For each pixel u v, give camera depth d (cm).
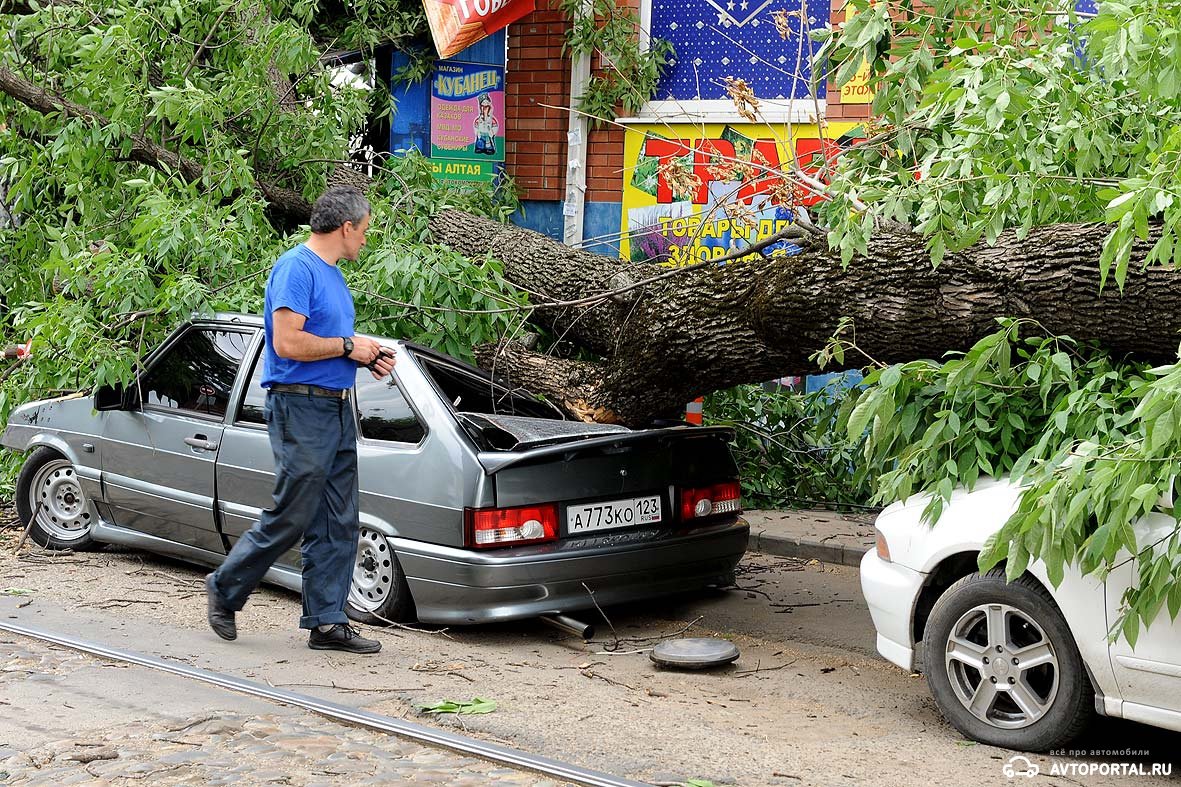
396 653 717
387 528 767
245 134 1157
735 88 999
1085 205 691
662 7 1426
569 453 746
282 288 682
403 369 793
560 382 988
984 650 579
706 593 912
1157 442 471
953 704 589
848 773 531
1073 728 555
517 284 1085
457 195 1261
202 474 851
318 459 693
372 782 496
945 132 728
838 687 683
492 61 1473
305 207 1198
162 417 886
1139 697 532
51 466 966
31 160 1087
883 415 621
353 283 941
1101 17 570
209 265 966
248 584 711
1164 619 521
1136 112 667
